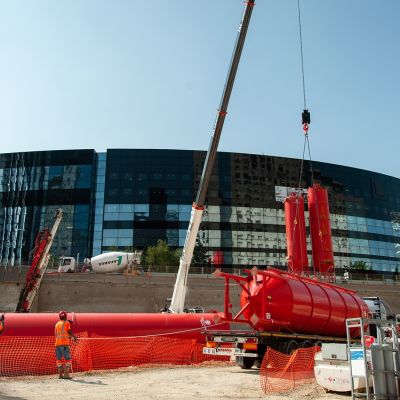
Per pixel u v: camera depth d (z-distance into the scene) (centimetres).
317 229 3850
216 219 9144
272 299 1716
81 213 9031
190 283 4525
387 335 1143
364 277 5516
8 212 9175
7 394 1020
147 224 8919
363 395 956
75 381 1291
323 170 10300
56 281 4197
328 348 1160
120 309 4269
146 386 1205
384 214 10706
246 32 2322
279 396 1070
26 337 1666
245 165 9688
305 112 2752
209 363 1923
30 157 9475
